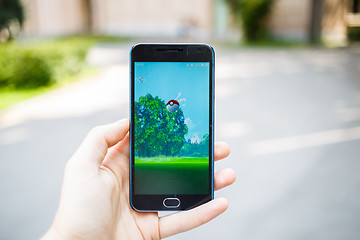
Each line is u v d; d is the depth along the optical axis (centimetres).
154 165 32
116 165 30
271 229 50
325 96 129
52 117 105
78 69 166
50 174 68
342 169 68
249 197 58
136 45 32
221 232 50
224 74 174
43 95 134
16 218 54
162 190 31
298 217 53
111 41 348
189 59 32
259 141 83
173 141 32
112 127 28
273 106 114
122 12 417
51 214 55
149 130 32
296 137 85
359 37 362
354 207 55
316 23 358
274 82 155
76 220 25
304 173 66
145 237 29
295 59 229
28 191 61
